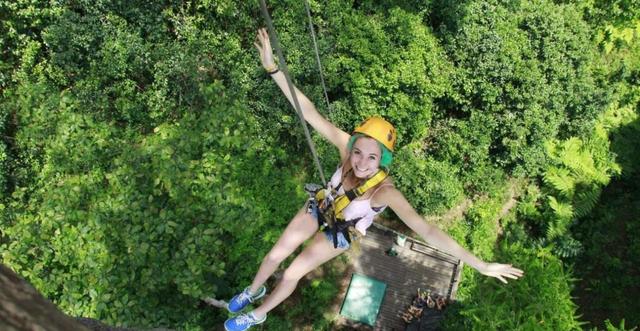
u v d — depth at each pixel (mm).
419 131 15680
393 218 16875
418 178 15703
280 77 4207
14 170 13680
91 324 5297
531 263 11672
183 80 14000
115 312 9258
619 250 17594
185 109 14445
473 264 3773
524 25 16266
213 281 13203
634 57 19281
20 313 2238
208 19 14516
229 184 10031
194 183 10109
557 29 15930
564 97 16672
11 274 2420
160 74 13891
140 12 14062
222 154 11031
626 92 19000
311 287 15625
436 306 15898
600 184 17672
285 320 15109
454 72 15297
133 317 9516
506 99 15750
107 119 14375
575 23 16734
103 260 9266
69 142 10180
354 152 3779
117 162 9742
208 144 10906
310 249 4469
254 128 13930
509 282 11562
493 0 15852
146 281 9250
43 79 14117
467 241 17109
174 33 14906
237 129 10992
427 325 15727
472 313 11594
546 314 11078
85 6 13789
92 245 9320
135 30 14297
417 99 15031
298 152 16016
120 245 9547
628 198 18297
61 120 10617
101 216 9297
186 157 10102
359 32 14266
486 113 15977
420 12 15266
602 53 19172
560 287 11688
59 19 13555
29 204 11570
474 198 17391
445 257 16422
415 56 14508
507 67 15172
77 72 14164
